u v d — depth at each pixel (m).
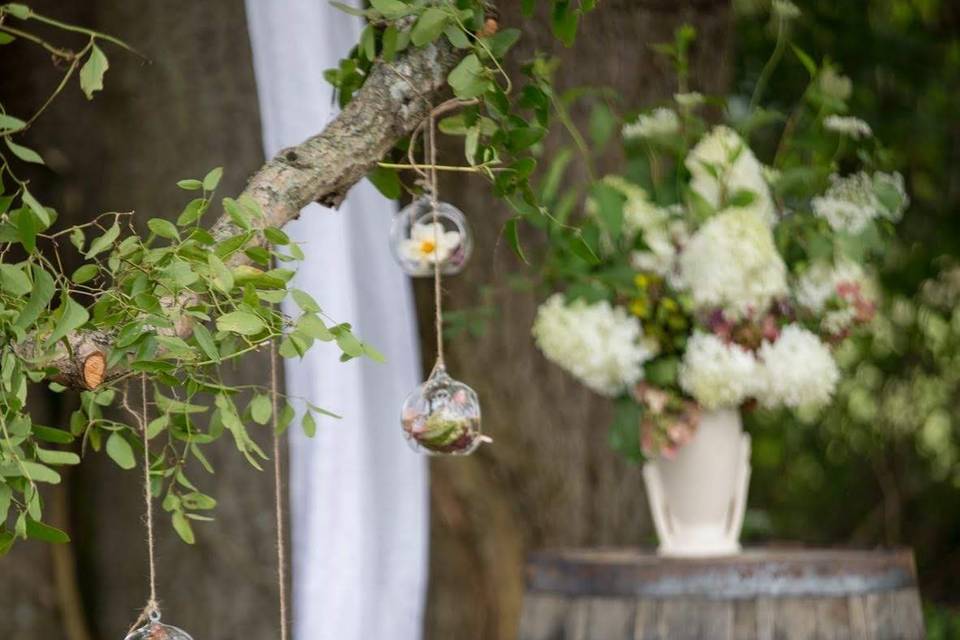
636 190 2.69
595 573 2.59
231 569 3.35
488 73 1.67
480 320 3.40
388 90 1.71
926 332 5.48
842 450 5.90
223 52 3.45
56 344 1.46
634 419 2.68
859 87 5.07
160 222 1.45
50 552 3.45
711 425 2.68
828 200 2.72
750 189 2.66
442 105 1.76
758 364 2.55
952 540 5.89
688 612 2.50
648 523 3.90
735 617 2.48
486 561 3.72
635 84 3.68
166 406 1.68
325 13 2.66
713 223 2.51
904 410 5.71
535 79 1.83
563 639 2.62
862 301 2.69
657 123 2.79
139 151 3.43
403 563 2.90
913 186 5.30
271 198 1.62
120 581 3.47
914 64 5.14
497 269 3.70
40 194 3.48
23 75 3.49
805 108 3.03
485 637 3.72
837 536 6.01
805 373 2.54
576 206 3.58
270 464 3.30
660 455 2.72
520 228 3.70
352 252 2.90
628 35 3.67
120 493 3.51
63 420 3.46
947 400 5.67
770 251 2.50
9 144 1.47
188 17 3.45
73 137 3.49
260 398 1.69
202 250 1.46
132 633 1.56
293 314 2.64
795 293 2.69
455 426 1.83
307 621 2.67
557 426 3.75
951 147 5.25
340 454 2.68
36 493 1.42
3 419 1.39
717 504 2.71
